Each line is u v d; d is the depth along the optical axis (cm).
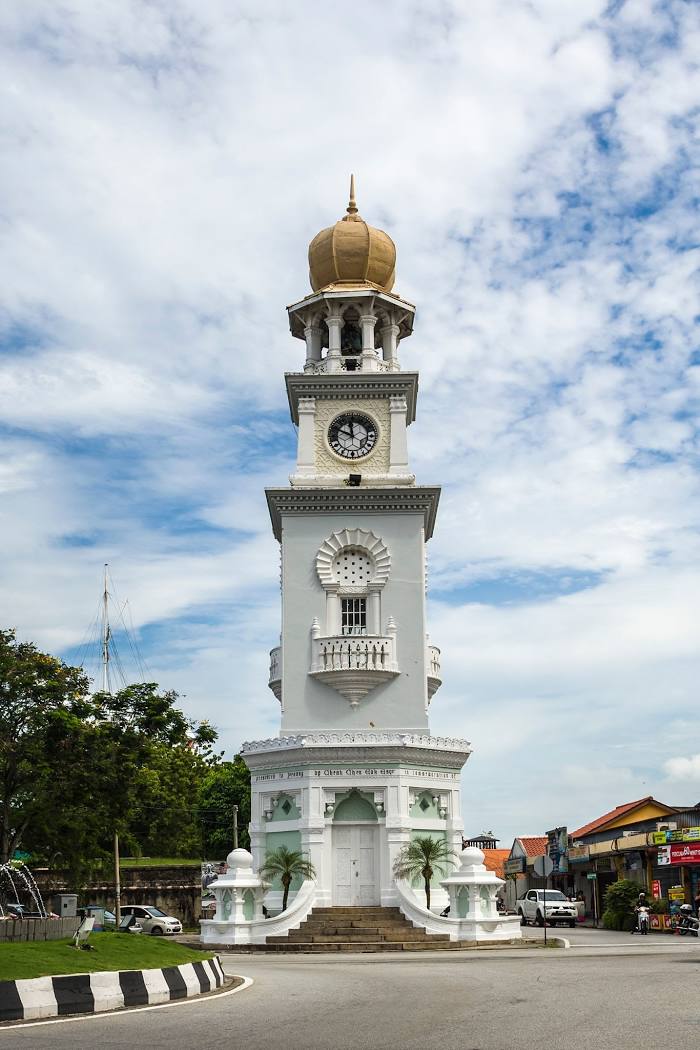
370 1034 1586
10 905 3897
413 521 4875
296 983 2467
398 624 4762
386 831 4397
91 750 4359
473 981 2478
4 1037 1532
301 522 4878
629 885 5903
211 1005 1981
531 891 6812
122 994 1950
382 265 5266
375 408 5056
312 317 5278
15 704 4384
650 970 2744
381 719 4659
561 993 2167
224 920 4122
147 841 6681
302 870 4294
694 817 6419
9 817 4388
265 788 4612
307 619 4781
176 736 4606
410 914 4175
